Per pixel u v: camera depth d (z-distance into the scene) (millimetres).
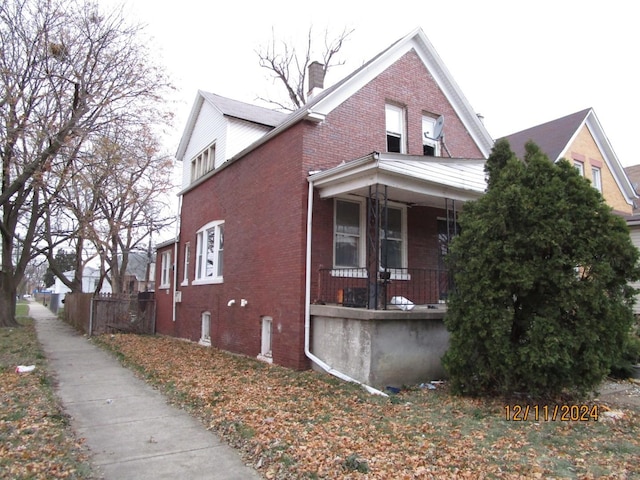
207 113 16406
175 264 16859
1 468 4133
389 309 8469
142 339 15523
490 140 14148
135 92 16203
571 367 6180
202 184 15180
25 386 7488
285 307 9820
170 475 4348
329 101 10594
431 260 11883
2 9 14156
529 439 5199
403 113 12414
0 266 21812
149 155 17422
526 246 6371
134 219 26172
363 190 9320
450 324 7094
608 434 5438
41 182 15281
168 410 6652
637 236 14375
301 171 9789
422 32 12680
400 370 8094
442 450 4805
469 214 7281
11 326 19406
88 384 8430
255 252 11273
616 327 6172
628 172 23891
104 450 5000
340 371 8516
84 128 15219
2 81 14133
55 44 14703
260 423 5672
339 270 9945
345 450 4746
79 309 21203
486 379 6812
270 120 15992
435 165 9328
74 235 22609
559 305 6137
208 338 13961
